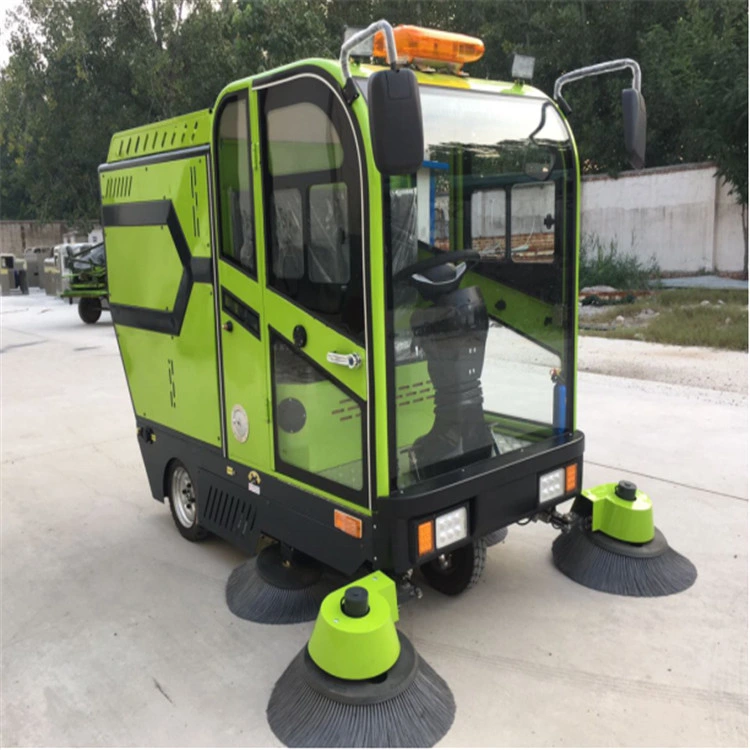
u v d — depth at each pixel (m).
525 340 3.20
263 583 3.29
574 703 2.58
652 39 12.59
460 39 2.83
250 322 3.07
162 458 4.03
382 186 2.41
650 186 14.39
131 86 16.69
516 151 3.03
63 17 16.03
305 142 2.65
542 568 3.59
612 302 13.12
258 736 2.47
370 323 2.49
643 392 6.93
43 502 4.77
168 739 2.47
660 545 3.46
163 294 3.66
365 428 2.60
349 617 2.49
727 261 13.71
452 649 2.92
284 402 2.98
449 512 2.72
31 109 17.45
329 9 16.80
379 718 2.37
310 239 2.69
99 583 3.62
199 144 3.21
